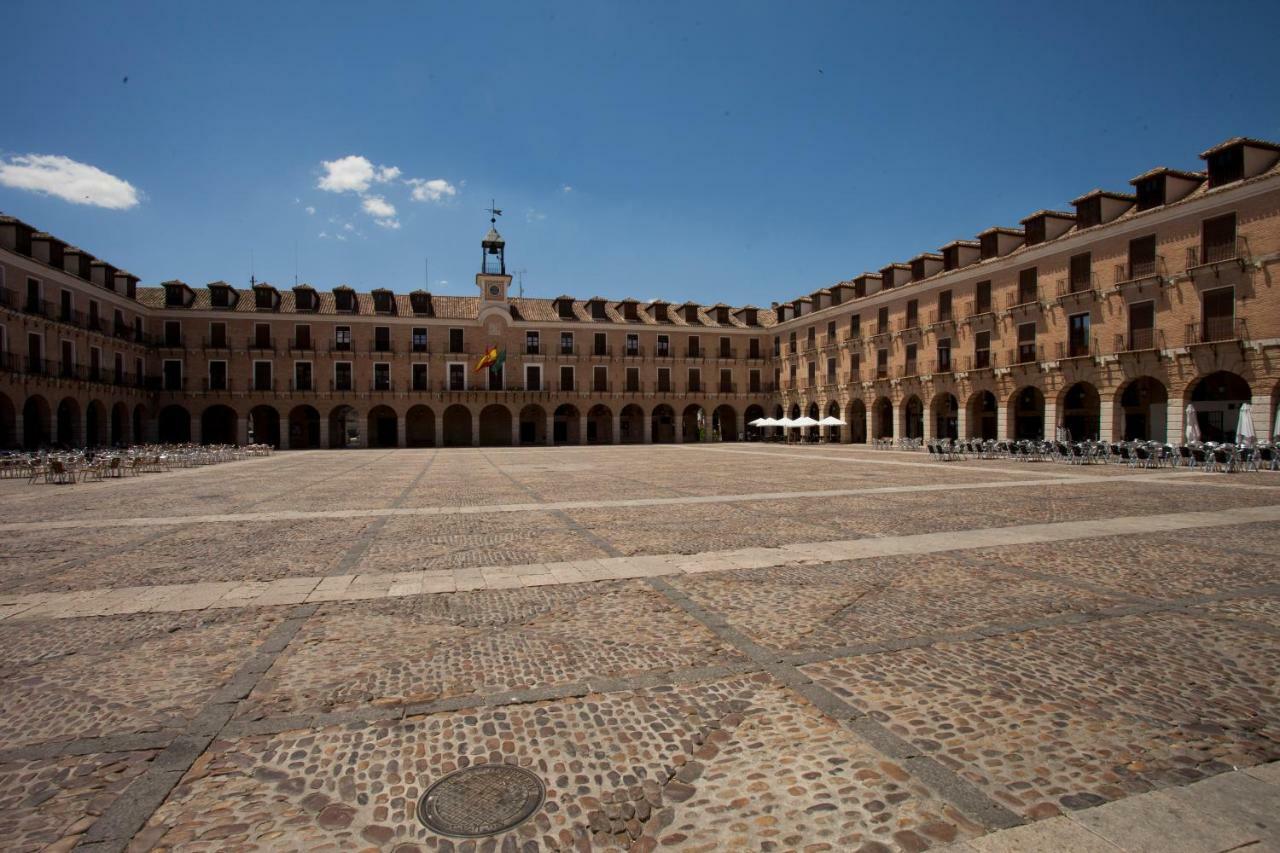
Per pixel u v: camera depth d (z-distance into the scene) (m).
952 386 40.09
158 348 50.25
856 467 25.86
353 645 5.59
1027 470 23.22
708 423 62.84
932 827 3.09
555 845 2.99
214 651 5.46
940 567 8.20
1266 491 15.82
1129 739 3.88
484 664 5.14
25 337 35.25
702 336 63.16
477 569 8.30
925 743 3.87
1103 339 30.83
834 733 4.00
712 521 12.05
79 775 3.59
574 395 59.28
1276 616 6.12
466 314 58.75
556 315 60.53
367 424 55.12
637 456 37.09
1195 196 26.69
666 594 7.10
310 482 21.39
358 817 3.21
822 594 7.03
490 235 59.12
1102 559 8.54
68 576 8.05
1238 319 25.48
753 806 3.28
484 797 3.37
